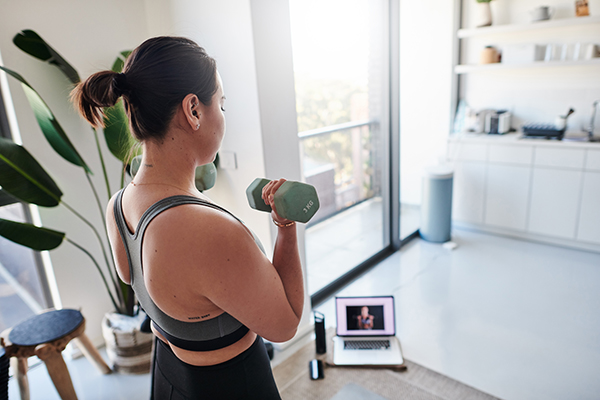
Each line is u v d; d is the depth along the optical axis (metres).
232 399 0.83
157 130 0.68
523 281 2.97
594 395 1.94
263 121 2.10
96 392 2.15
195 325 0.75
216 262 0.65
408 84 4.02
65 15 2.13
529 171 3.41
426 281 3.07
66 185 2.27
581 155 3.13
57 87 2.16
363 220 4.33
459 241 3.71
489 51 3.61
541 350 2.26
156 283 0.68
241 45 2.03
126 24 2.36
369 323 2.37
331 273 3.28
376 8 3.27
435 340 2.40
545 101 3.60
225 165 2.33
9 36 1.98
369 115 4.36
